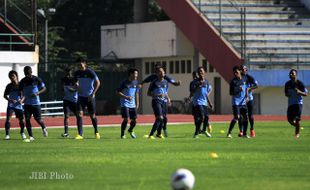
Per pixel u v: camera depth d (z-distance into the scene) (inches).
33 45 4296.3
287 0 5152.6
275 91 4505.4
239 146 2094.0
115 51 5556.1
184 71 5142.7
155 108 2465.6
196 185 1290.6
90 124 3400.6
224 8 4904.0
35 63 4298.7
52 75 4862.2
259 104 4488.2
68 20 6501.0
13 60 4215.1
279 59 4554.6
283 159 1717.5
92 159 1690.5
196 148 2011.6
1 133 2775.6
